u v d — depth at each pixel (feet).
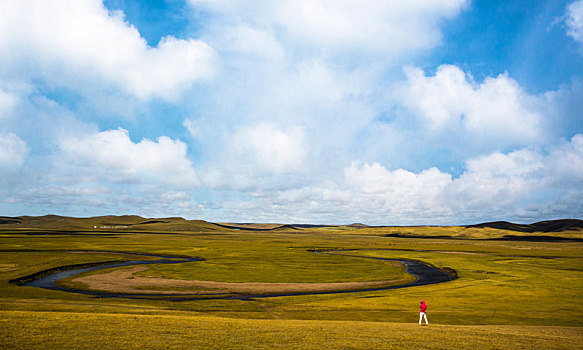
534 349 85.15
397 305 182.80
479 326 122.93
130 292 226.99
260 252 509.35
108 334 87.81
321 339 90.48
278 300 201.46
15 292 200.95
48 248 503.61
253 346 82.02
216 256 451.94
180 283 261.44
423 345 86.43
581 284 260.42
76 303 167.12
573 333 109.81
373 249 628.28
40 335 84.28
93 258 396.98
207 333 93.25
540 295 214.28
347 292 237.25
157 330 94.22
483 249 625.41
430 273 331.98
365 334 97.76
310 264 382.83
